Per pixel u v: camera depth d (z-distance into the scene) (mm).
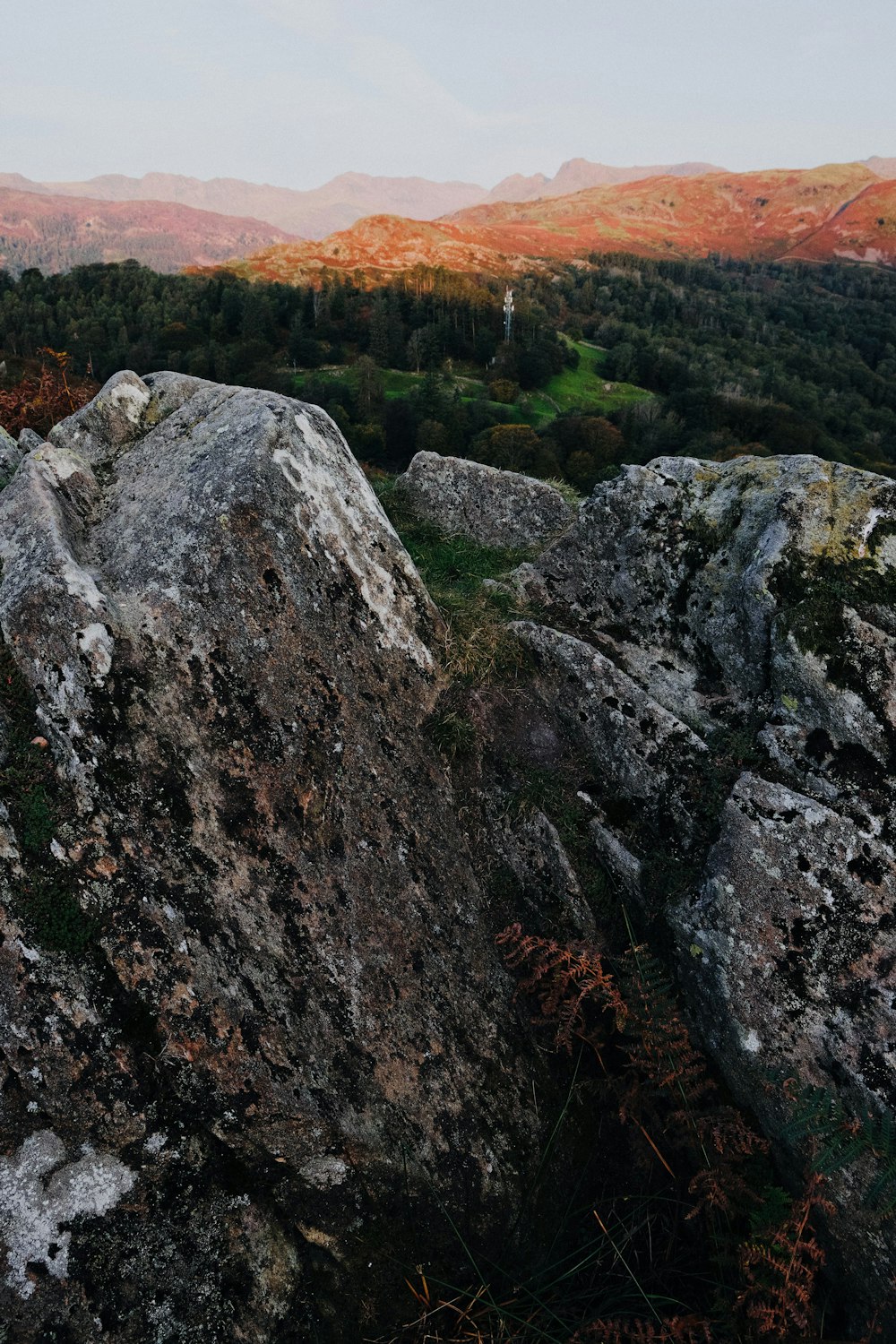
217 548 4238
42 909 3498
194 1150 3508
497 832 4836
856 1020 3729
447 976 4270
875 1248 3457
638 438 89375
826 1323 3674
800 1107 3537
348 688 4512
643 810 4832
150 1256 3318
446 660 5156
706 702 5145
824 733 4500
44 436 8414
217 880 3846
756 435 91000
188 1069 3520
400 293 159750
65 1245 3201
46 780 3768
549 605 6133
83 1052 3373
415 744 4750
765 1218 3463
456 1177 3855
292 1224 3648
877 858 4000
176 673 4066
